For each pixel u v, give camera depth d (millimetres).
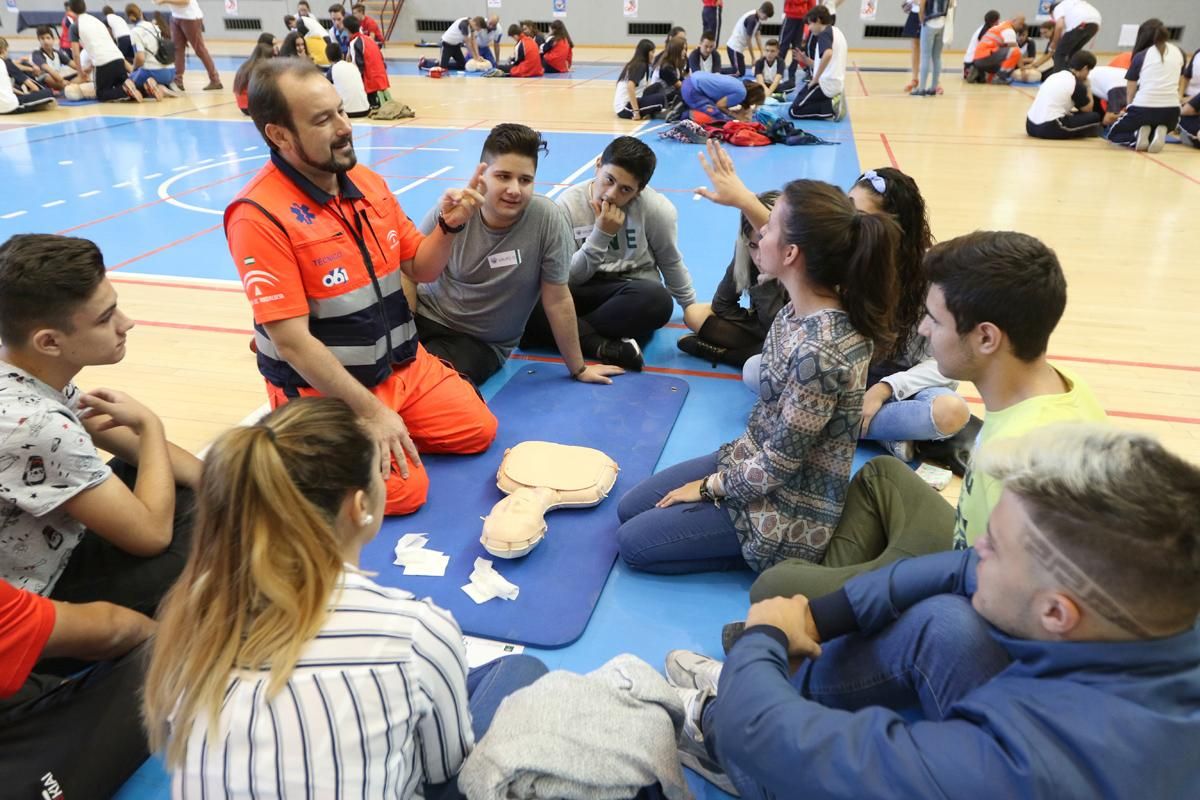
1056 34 12227
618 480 2699
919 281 2525
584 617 2098
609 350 3510
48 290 1606
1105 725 887
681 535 2178
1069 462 938
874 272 1786
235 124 9750
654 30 16922
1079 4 11781
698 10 16578
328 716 1001
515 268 3105
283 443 1068
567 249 3131
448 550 2350
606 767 1258
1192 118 8438
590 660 1976
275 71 2160
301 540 1027
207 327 3947
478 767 1229
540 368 3541
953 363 1624
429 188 6758
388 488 2434
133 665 1666
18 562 1665
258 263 2225
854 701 1368
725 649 1969
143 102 11430
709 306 3691
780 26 16062
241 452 1031
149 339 3803
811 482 2000
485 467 2785
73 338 1681
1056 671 973
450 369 2943
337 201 2404
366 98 10320
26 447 1559
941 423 2607
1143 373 3449
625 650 2016
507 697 1383
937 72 11734
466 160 7855
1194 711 905
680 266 3641
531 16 17219
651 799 1349
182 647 1048
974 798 915
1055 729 910
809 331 1846
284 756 990
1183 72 8641
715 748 1546
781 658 1264
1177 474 900
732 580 2275
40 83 11477
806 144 8555
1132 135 8211
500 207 2928
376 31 16703
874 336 1860
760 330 3451
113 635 1625
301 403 1146
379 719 1028
